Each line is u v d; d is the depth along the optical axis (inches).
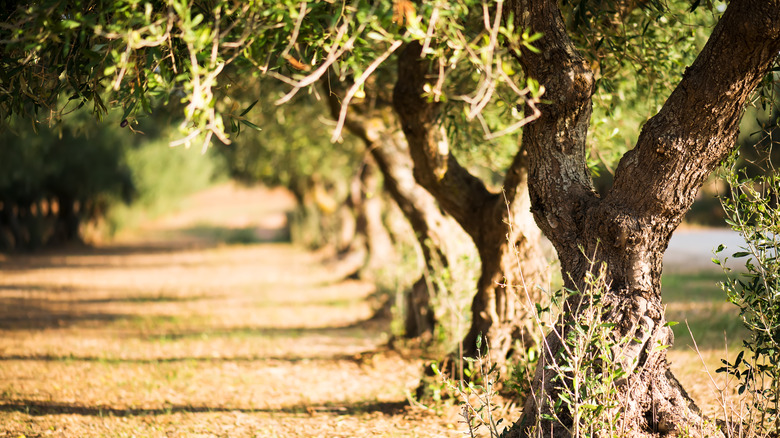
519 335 274.4
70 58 157.5
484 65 119.4
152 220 2340.1
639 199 162.4
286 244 1668.3
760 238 171.0
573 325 153.4
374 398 306.2
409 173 360.2
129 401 310.7
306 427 260.4
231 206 3764.8
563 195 172.6
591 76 167.2
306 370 375.9
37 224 1387.8
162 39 114.8
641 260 164.6
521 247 270.8
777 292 164.9
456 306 350.3
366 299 674.2
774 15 138.3
